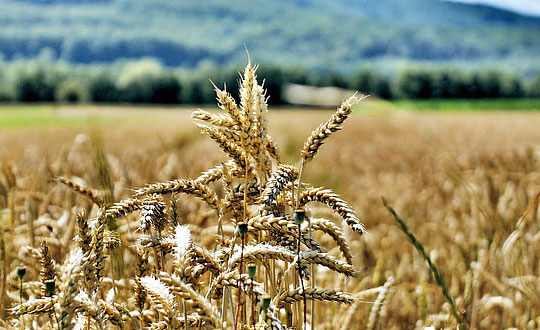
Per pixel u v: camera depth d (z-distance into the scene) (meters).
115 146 12.70
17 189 4.68
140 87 137.50
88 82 143.38
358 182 10.09
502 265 4.03
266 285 2.28
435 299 4.05
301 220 1.88
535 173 7.11
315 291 1.96
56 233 3.46
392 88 142.25
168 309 1.87
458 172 5.23
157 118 49.78
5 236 3.71
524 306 3.83
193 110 2.14
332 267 1.93
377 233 6.04
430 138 12.38
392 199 8.16
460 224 5.86
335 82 134.12
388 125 31.03
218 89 2.08
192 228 3.43
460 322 2.24
